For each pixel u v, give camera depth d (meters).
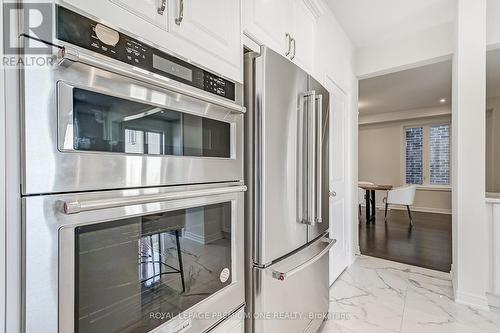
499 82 4.45
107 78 0.62
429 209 6.49
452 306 2.08
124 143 0.67
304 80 1.47
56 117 0.54
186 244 0.86
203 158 0.91
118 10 0.65
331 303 2.14
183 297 0.86
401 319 1.90
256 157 1.17
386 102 5.78
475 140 2.10
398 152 6.93
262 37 1.30
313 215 1.46
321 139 1.60
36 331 0.52
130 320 0.70
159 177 0.76
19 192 0.51
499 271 2.06
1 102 0.50
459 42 2.16
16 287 0.51
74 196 0.57
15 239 0.51
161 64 0.76
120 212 0.65
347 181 3.00
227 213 1.04
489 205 2.11
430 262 3.05
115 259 0.66
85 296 0.60
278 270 1.23
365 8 2.34
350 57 2.98
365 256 3.28
